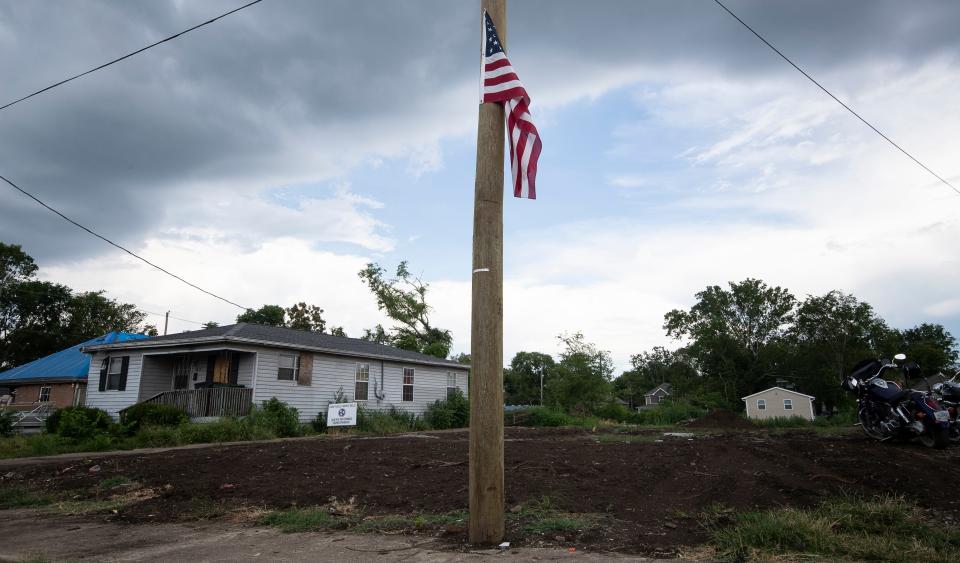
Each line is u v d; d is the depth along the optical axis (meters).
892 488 5.48
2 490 7.29
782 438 10.33
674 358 74.19
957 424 8.02
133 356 19.81
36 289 43.97
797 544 3.82
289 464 8.14
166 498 6.38
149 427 15.14
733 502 5.09
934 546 3.76
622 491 5.64
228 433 15.16
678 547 3.91
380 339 45.06
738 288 65.19
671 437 12.21
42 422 20.31
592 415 32.75
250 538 4.51
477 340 4.35
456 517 4.92
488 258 4.43
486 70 4.78
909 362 8.51
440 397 26.58
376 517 5.10
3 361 42.62
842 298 61.03
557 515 4.81
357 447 10.36
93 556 4.06
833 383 57.78
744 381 62.22
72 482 7.75
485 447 4.20
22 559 4.00
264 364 18.75
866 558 3.57
